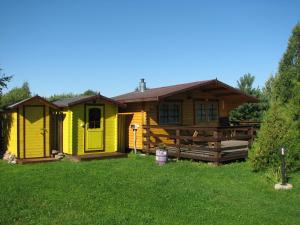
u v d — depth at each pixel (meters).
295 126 12.86
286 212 8.38
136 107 18.03
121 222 7.42
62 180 11.06
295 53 22.50
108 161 15.12
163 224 7.36
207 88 18.69
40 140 15.73
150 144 17.20
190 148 15.11
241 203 8.99
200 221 7.61
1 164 14.67
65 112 16.20
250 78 25.62
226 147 14.62
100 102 16.62
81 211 8.10
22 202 8.71
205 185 10.68
